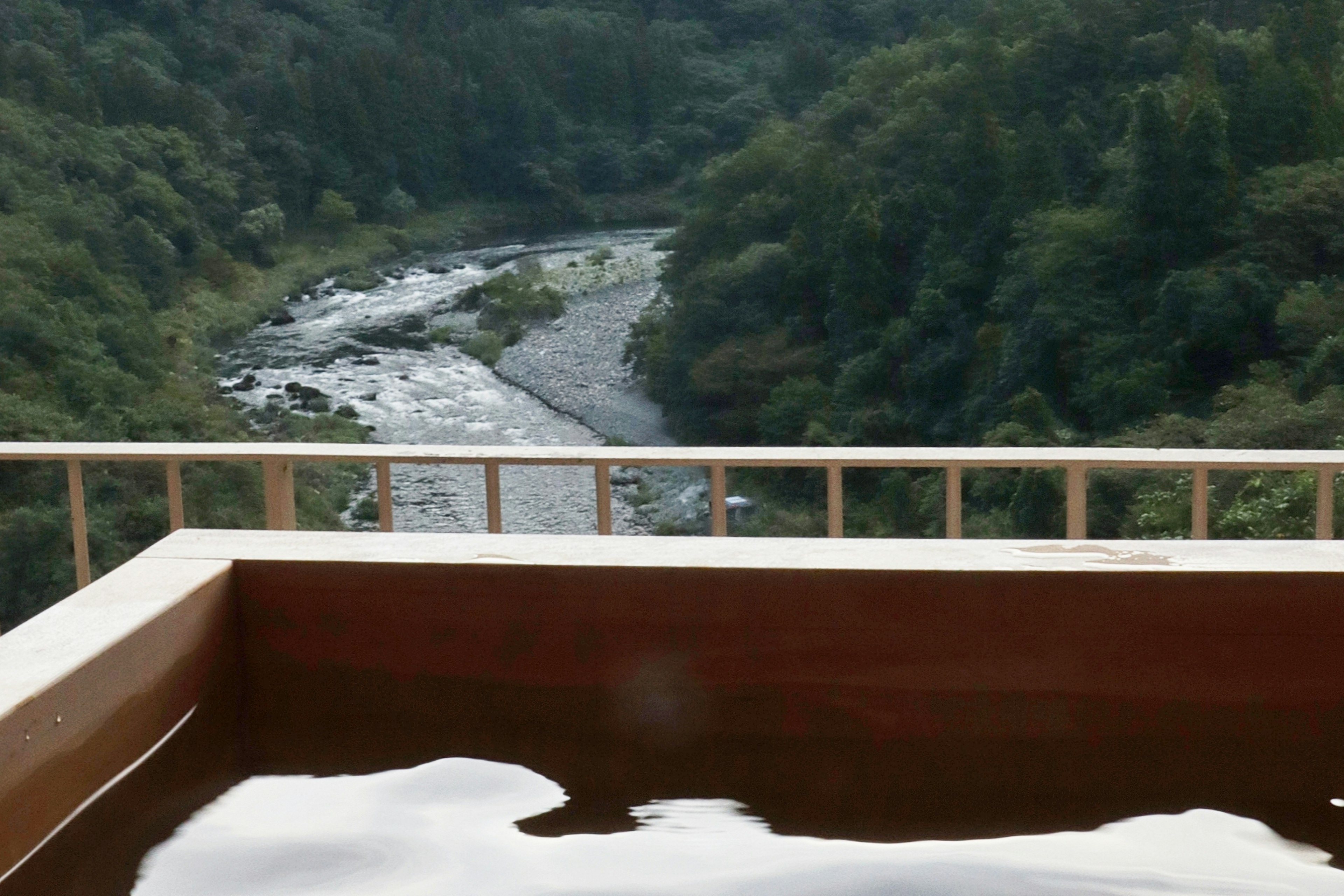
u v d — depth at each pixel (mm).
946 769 658
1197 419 19297
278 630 726
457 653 708
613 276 35094
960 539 706
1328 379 19062
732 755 679
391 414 24203
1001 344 23250
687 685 684
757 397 25703
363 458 1672
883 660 664
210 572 701
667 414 26203
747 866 570
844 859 576
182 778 659
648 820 618
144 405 22141
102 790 602
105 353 24062
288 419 22969
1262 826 603
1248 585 636
